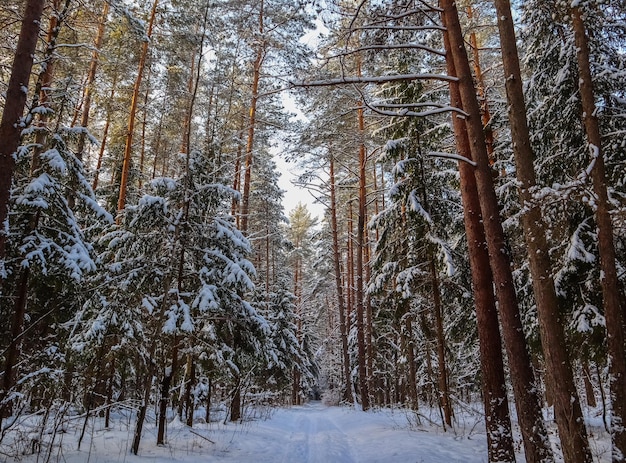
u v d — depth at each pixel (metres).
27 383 8.00
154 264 9.37
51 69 10.47
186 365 10.83
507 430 6.91
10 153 6.53
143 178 20.03
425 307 13.52
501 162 11.65
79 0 10.44
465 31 11.55
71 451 7.25
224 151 15.60
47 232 8.57
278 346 23.67
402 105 6.93
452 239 14.68
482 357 7.36
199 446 8.88
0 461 6.15
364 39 8.89
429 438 10.55
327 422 16.97
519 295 10.94
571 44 9.06
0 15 10.09
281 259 34.59
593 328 8.59
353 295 28.70
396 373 25.48
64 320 9.66
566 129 9.66
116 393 13.36
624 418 5.65
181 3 14.55
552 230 9.18
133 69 15.68
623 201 7.89
